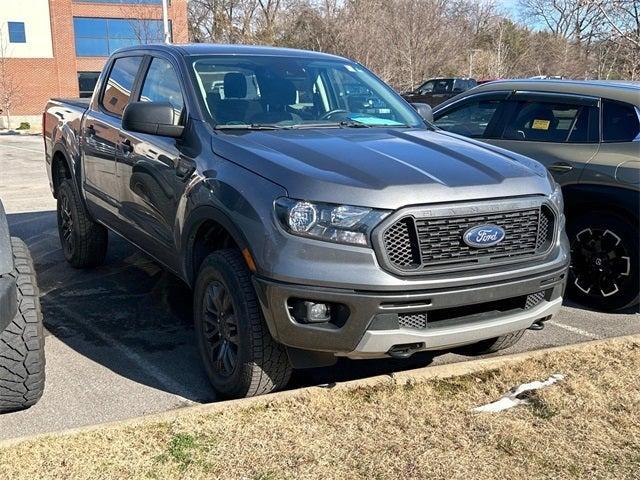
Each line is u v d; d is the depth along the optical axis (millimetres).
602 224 5648
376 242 3428
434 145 4316
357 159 3850
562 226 4168
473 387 4102
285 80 5000
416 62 25734
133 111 4410
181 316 5508
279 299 3508
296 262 3457
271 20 37719
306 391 3920
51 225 8867
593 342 4773
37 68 43688
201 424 3592
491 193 3713
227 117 4527
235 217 3746
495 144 6402
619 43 13617
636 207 5410
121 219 5469
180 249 4441
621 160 5531
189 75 4746
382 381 4074
